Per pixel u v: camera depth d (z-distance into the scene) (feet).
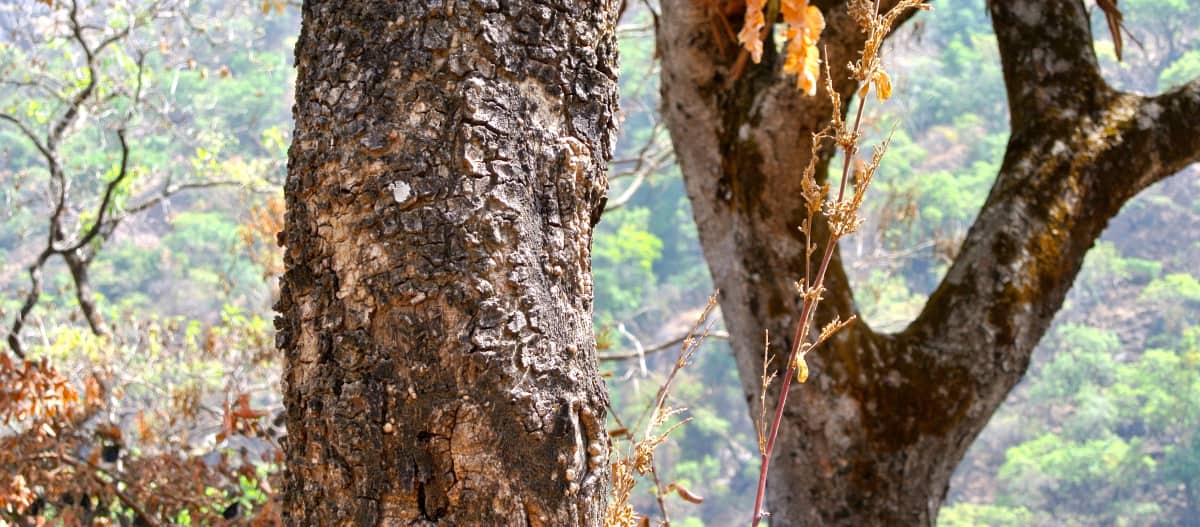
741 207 14.71
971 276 14.74
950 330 14.60
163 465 14.71
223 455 14.97
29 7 34.47
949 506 140.26
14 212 38.50
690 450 155.33
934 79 186.29
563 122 5.16
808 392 14.35
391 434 4.86
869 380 14.34
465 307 4.85
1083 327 154.71
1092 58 15.64
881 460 14.30
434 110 4.93
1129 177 15.03
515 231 4.95
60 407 13.70
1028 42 15.66
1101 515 132.67
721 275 15.25
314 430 5.01
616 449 5.93
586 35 5.24
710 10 14.34
